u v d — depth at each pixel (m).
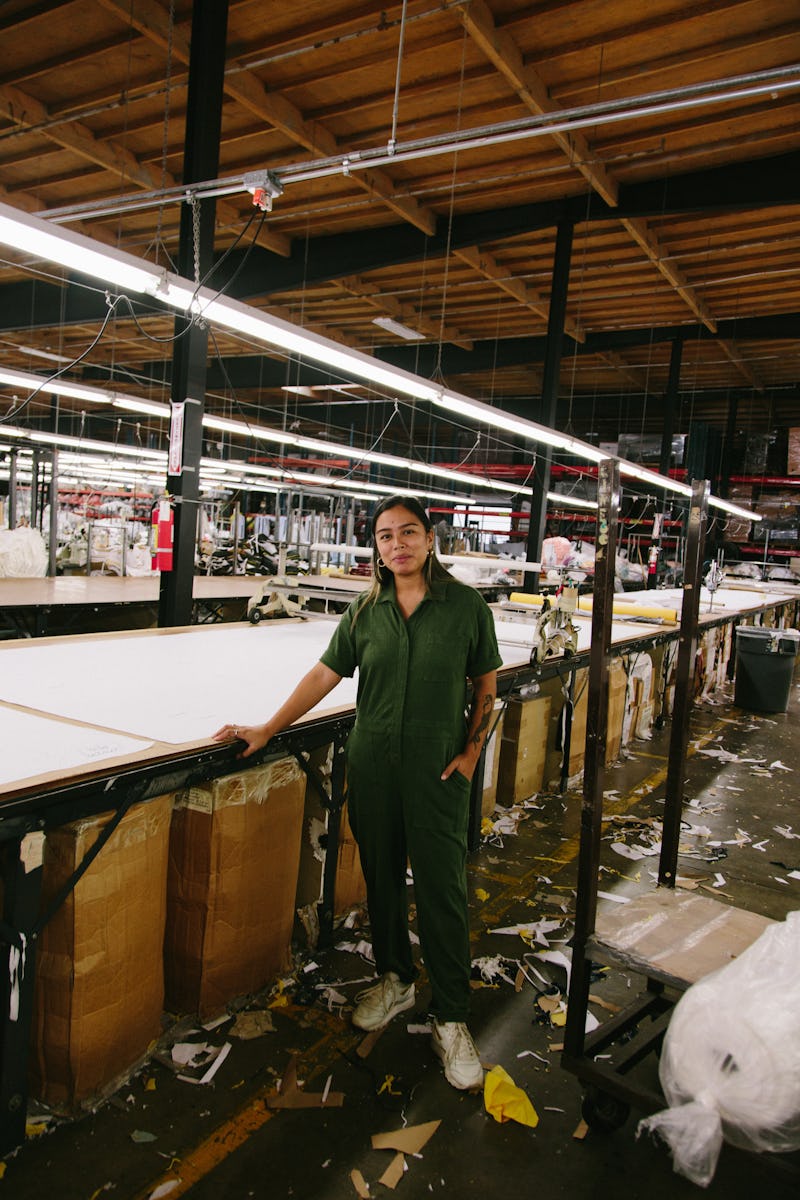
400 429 16.58
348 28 4.34
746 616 8.09
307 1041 1.98
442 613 1.80
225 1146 1.62
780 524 13.27
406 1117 1.74
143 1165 1.55
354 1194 1.52
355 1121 1.72
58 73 4.91
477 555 11.48
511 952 2.53
